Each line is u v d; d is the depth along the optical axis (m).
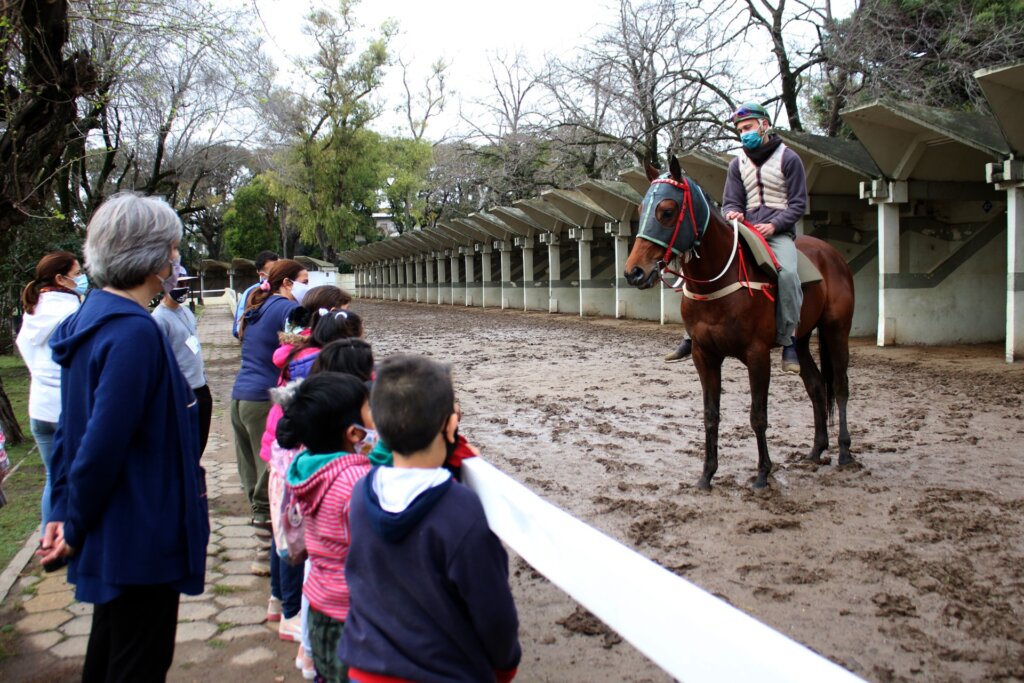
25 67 8.63
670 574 1.49
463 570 1.94
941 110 12.80
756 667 1.25
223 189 41.84
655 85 23.81
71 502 2.36
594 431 8.19
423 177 48.06
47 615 4.14
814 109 25.53
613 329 20.44
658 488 5.98
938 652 3.42
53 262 4.55
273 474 3.25
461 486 2.06
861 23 20.17
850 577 4.21
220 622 4.03
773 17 22.08
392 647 1.97
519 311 30.41
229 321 29.08
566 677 3.37
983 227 14.49
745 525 5.06
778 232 6.04
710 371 5.93
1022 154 11.10
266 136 28.17
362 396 2.70
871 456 6.74
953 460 6.45
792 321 5.78
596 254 26.97
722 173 16.69
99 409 2.32
